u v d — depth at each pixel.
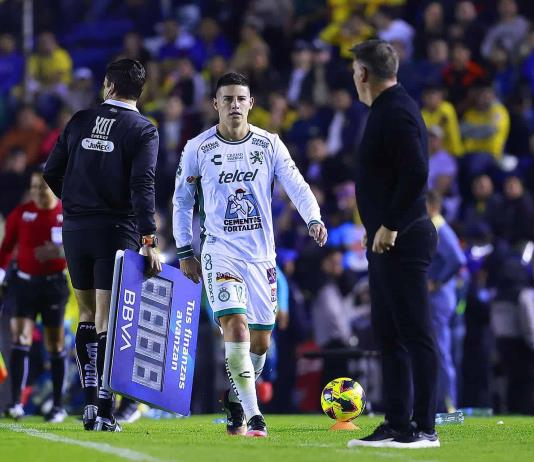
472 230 53.47
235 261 27.23
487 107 62.16
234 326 26.78
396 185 23.80
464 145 62.38
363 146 23.98
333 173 59.62
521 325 50.97
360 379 49.75
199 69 72.88
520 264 51.78
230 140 27.77
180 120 64.94
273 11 74.94
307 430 30.52
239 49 70.50
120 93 27.89
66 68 75.25
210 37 74.19
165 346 27.48
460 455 22.09
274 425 33.59
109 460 20.38
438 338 42.62
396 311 23.81
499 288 51.34
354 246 56.06
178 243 28.03
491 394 51.94
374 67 23.88
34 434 26.42
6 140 69.31
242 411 28.05
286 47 73.69
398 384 24.11
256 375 28.58
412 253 23.75
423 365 23.64
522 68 66.19
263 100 66.19
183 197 28.05
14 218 38.56
